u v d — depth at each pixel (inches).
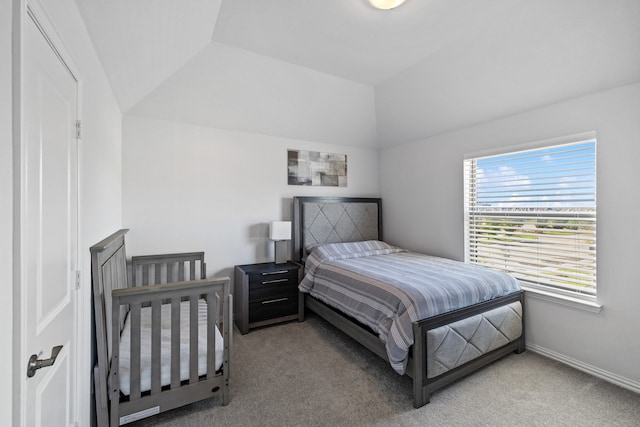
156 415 72.1
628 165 82.9
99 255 63.5
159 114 120.4
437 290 85.4
